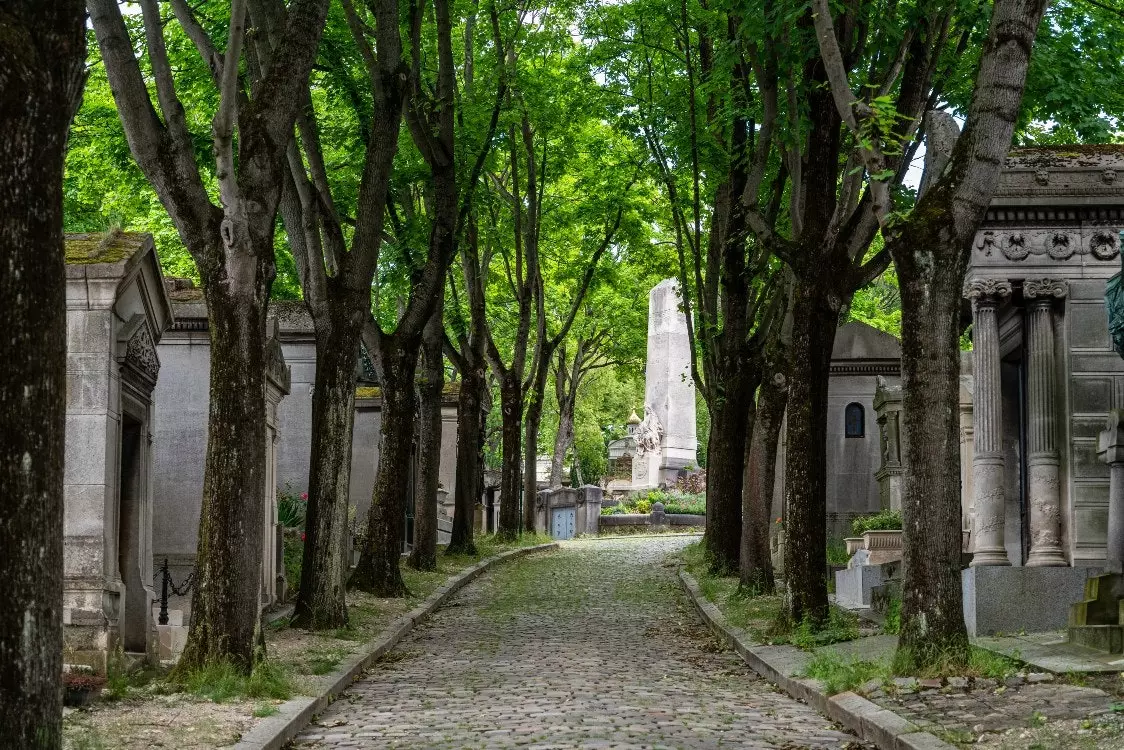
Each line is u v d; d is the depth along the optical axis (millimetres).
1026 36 14047
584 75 32750
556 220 40531
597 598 28688
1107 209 19000
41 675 7113
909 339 14289
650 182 38938
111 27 14719
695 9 25734
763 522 25312
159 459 23516
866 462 35688
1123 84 22688
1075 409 18766
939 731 10969
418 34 24078
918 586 14094
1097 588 15906
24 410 7117
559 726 12273
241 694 13500
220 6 24078
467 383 36312
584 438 75500
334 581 20797
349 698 14984
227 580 14453
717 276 29984
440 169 25797
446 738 11727
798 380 19344
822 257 19266
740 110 21141
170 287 24906
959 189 14172
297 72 15391
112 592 15539
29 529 7102
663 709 13523
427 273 26094
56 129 7395
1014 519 20781
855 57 18828
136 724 11484
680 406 67062
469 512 36562
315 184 22094
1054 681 13109
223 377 14609
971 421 23188
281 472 31031
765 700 14586
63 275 7445
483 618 24781
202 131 26984
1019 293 19250
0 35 7094
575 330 58156
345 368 20953
